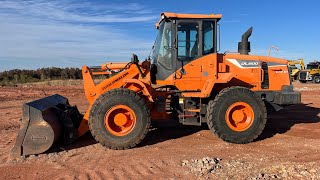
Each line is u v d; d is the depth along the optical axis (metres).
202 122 7.46
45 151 6.29
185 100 7.46
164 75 7.57
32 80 33.94
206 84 7.25
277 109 7.92
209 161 5.56
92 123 6.55
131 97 6.62
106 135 6.54
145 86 6.94
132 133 6.62
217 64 7.63
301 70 34.56
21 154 6.15
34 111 6.14
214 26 7.55
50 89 23.05
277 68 7.97
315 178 4.70
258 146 6.79
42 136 6.16
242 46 8.21
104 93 6.63
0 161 5.95
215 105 6.95
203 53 7.54
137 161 5.84
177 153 6.30
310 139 7.26
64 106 7.18
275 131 8.18
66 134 6.75
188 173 5.13
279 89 7.96
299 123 9.20
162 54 7.56
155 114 7.48
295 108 12.16
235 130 6.96
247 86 7.80
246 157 5.96
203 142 7.16
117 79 7.27
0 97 17.67
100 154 6.33
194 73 7.52
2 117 11.06
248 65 7.80
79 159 6.03
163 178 4.96
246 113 7.08
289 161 5.60
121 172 5.30
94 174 5.23
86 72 7.26
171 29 7.45
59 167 5.60
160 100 7.48
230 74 7.36
